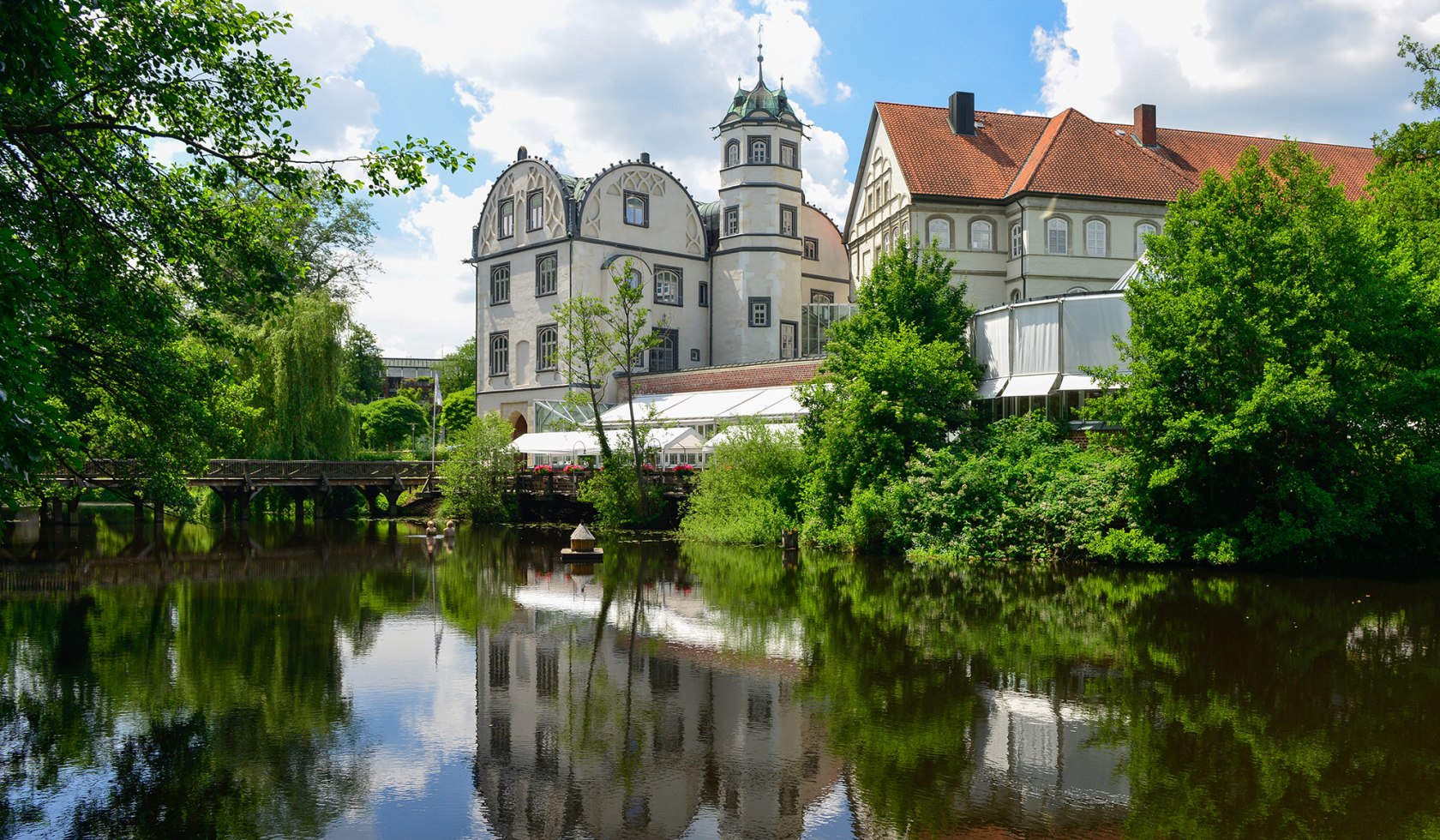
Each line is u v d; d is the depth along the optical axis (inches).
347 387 2203.5
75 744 456.1
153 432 592.7
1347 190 1878.7
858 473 1221.7
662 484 1579.7
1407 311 959.6
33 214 429.7
